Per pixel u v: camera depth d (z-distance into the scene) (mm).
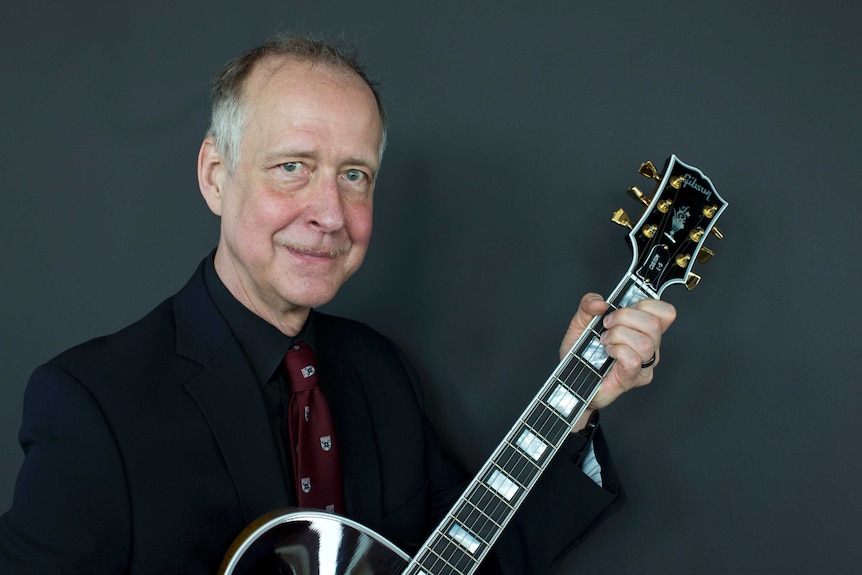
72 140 1978
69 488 1172
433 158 1902
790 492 1786
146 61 1954
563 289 1866
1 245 2008
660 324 1334
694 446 1830
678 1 1784
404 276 1938
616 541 1876
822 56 1735
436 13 1882
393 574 1283
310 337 1450
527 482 1332
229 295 1393
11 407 2018
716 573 1832
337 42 1917
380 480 1498
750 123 1764
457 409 1933
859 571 1764
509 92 1861
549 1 1835
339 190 1303
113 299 1985
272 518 1193
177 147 1951
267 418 1341
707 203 1429
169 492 1240
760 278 1777
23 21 1972
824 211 1745
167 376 1312
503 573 1507
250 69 1304
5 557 1138
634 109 1809
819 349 1758
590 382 1371
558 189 1854
